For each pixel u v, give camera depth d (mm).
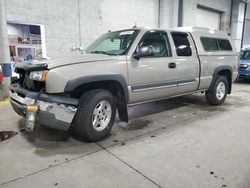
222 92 5328
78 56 3080
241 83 9461
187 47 4312
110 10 8625
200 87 4695
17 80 3467
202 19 13070
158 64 3703
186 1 11398
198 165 2494
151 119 4199
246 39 16891
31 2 6551
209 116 4410
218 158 2656
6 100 5695
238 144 3064
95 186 2117
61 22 7293
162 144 3064
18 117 4281
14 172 2359
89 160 2615
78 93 3016
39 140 3189
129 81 3365
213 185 2121
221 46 5168
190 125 3861
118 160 2613
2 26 5773
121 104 3461
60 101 2689
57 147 2967
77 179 2230
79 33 7805
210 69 4781
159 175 2295
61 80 2688
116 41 3768
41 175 2303
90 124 2984
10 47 6426
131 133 3477
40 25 6859
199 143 3098
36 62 2879
